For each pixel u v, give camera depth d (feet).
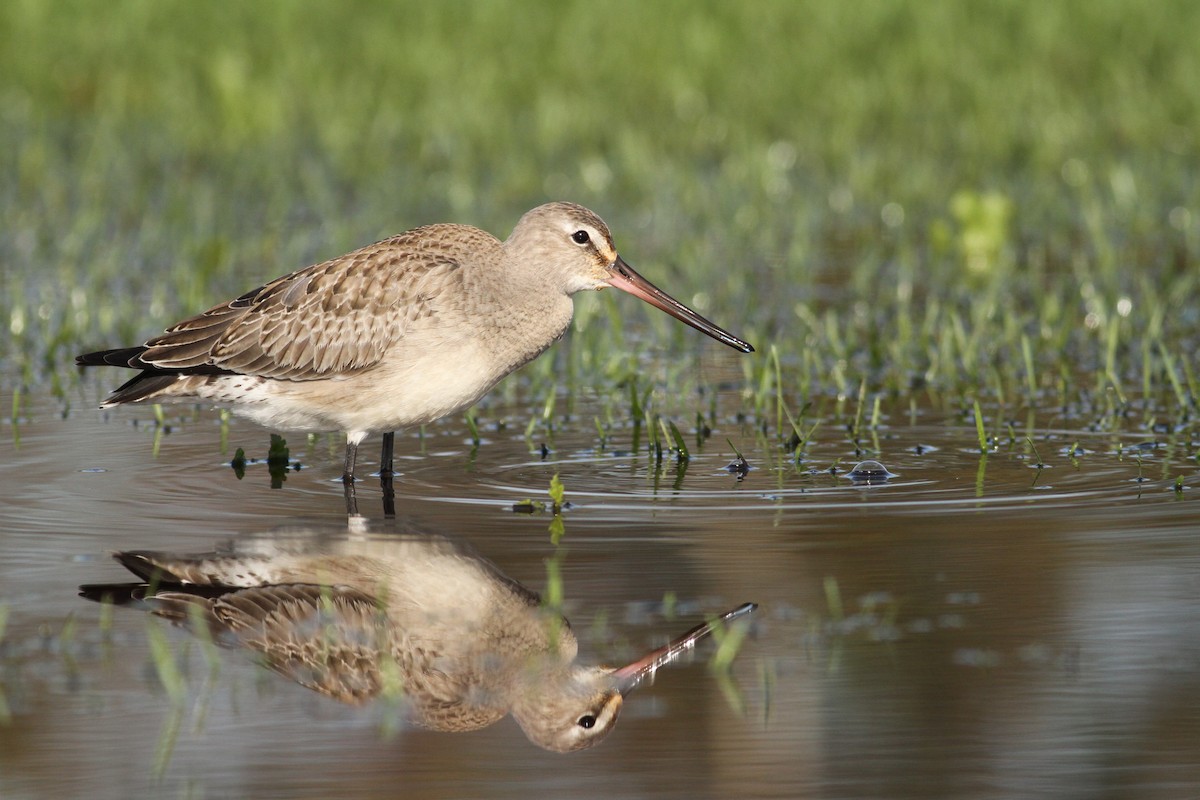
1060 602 31.68
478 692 28.63
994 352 55.77
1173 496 38.60
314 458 44.39
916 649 29.71
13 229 75.00
